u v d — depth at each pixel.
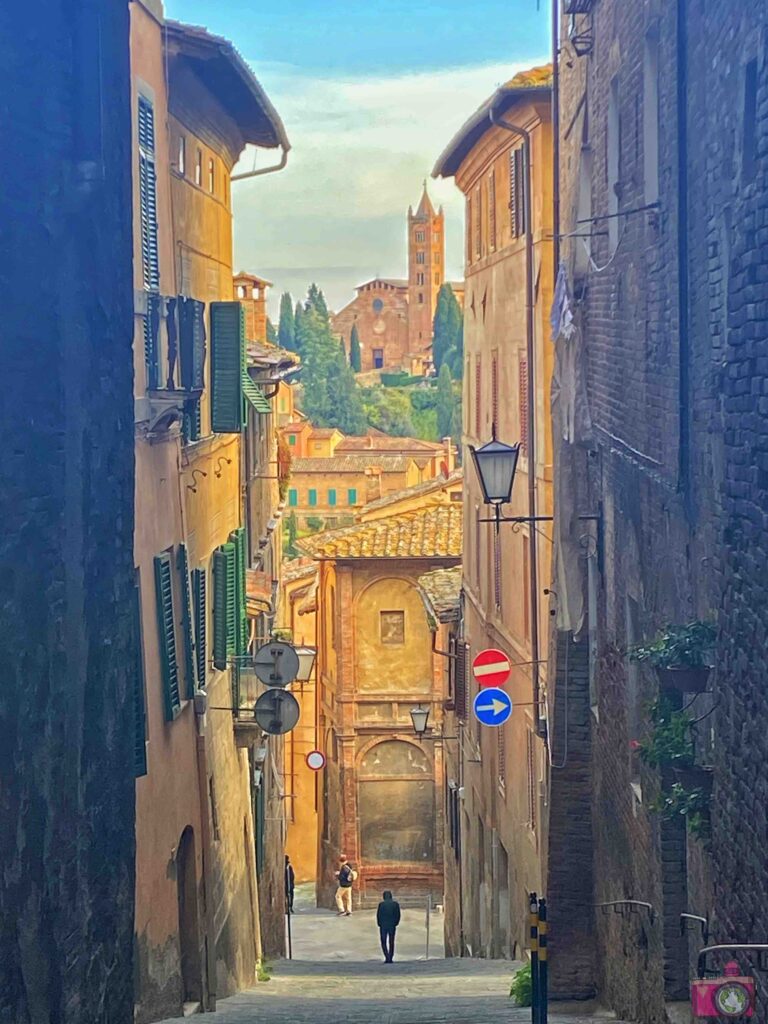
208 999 20.08
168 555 18.75
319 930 42.31
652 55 13.69
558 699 19.05
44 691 9.35
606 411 16.77
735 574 9.52
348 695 44.78
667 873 13.32
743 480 9.26
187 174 21.64
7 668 8.56
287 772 57.75
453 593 39.00
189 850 19.94
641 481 14.34
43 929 9.24
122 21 11.58
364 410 168.62
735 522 9.48
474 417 34.53
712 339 10.88
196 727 20.61
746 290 9.12
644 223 13.95
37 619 9.20
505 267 28.61
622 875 16.25
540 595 24.03
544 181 23.84
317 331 163.62
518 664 24.33
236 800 25.19
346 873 43.75
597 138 17.03
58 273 9.65
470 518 35.38
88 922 10.41
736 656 9.50
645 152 13.79
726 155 10.23
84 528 10.37
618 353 15.80
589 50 17.45
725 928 9.81
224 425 21.98
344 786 45.00
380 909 33.47
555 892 18.97
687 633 10.55
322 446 125.25
